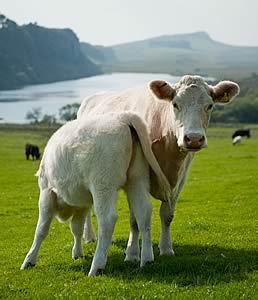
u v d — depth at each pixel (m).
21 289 9.85
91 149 10.05
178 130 10.40
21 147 81.31
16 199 28.28
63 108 174.75
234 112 154.25
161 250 11.94
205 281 9.63
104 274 10.23
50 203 11.35
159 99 10.78
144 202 10.33
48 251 14.06
